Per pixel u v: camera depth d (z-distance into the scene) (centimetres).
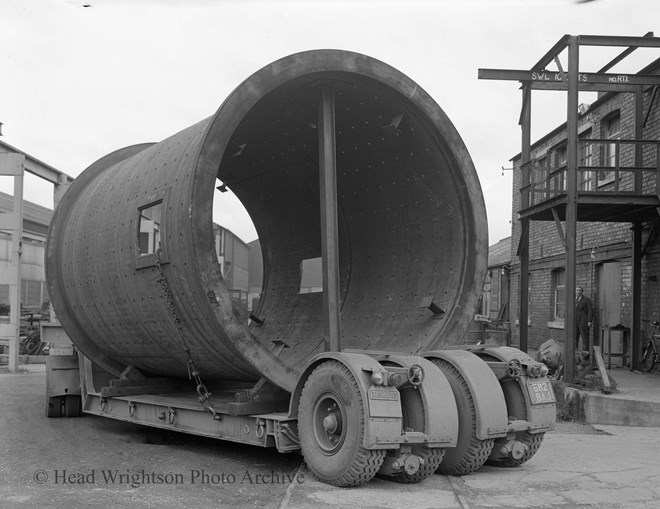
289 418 614
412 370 577
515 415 656
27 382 1388
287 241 1102
